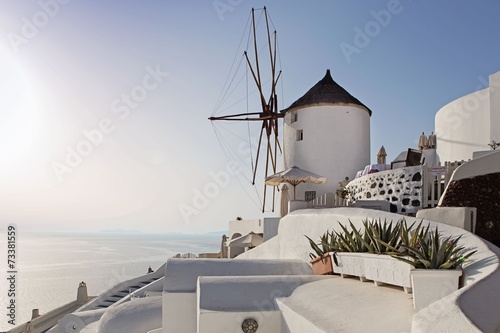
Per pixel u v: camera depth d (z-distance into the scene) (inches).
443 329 153.4
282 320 318.7
